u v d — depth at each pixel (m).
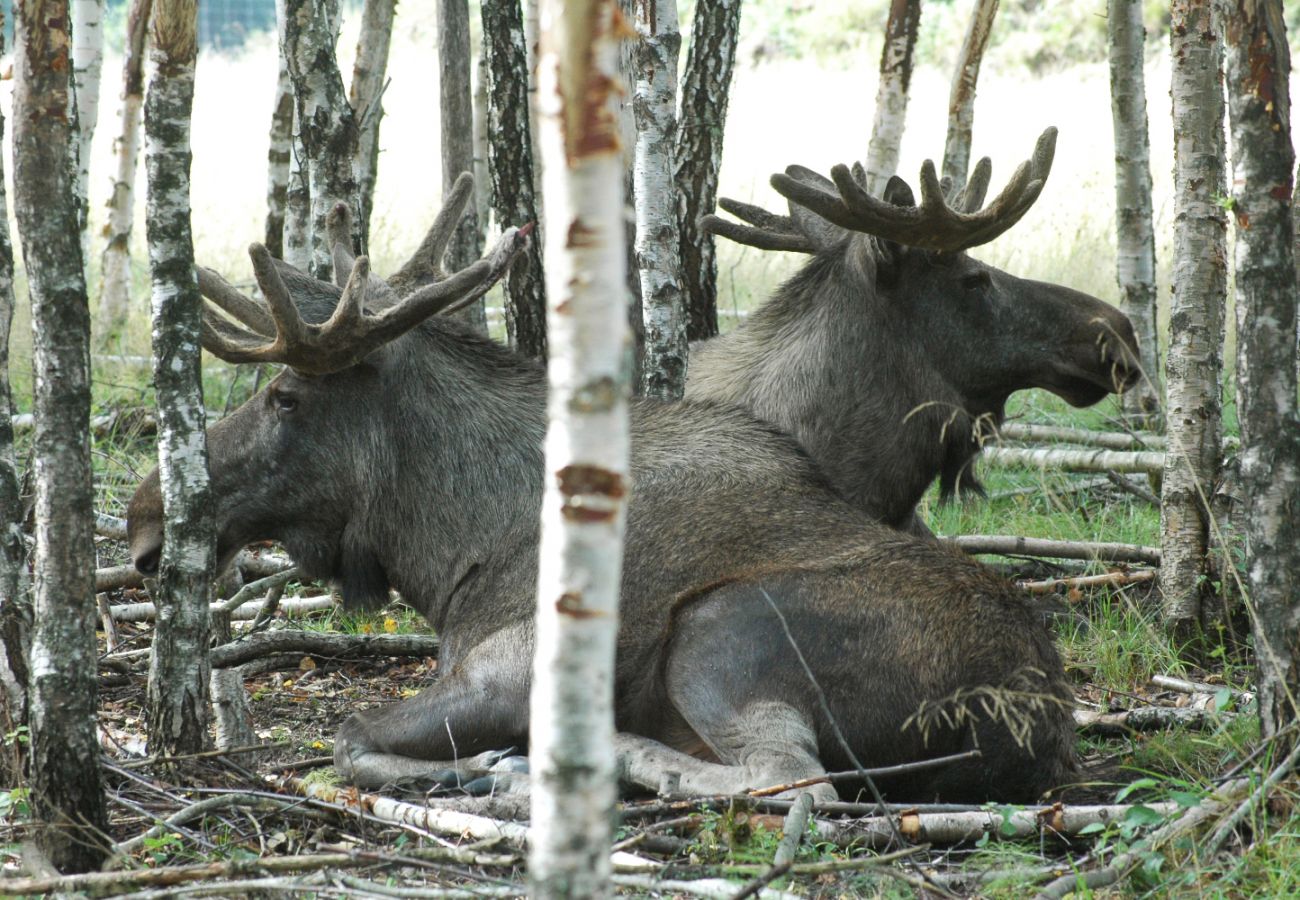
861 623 8.73
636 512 9.70
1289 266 7.80
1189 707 10.50
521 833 7.79
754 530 9.46
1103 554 13.70
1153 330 18.31
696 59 15.58
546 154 4.44
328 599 13.70
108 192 31.45
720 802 7.97
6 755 8.31
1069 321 11.77
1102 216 29.00
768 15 57.88
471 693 9.34
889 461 11.96
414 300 9.40
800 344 12.12
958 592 8.85
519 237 9.48
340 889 6.75
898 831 7.70
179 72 8.67
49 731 7.40
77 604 7.42
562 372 4.49
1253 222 7.79
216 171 33.62
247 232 28.23
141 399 19.33
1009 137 37.81
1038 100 42.75
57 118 7.25
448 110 16.78
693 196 15.77
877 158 18.97
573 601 4.54
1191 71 11.80
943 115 41.09
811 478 10.00
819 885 7.43
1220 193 11.98
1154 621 12.50
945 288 11.74
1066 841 7.86
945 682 8.57
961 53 18.67
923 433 11.95
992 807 8.01
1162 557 12.26
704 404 10.37
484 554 10.07
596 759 4.61
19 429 17.61
